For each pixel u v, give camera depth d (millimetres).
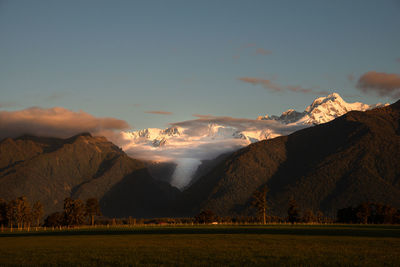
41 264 70750
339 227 189500
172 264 68875
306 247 92000
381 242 104062
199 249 89312
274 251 84312
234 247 93062
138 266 67438
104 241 116312
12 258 78375
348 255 77625
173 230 175000
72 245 104688
